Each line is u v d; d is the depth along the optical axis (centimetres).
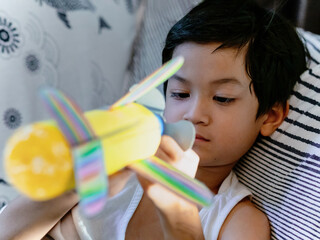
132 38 111
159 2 108
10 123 84
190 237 51
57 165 30
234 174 80
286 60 71
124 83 111
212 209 72
